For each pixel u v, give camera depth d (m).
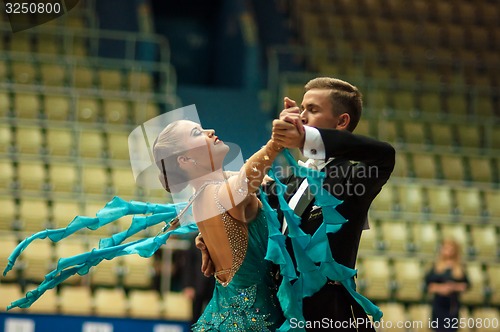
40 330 8.05
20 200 12.05
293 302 3.16
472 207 13.76
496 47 18.91
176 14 22.22
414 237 12.80
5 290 10.45
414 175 14.58
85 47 16.81
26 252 11.12
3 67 15.27
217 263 3.44
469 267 12.44
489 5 19.73
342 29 18.42
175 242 10.82
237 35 19.22
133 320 8.26
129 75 15.99
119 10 17.92
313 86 3.55
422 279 12.02
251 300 3.34
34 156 13.38
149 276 11.31
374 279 11.92
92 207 12.15
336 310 3.32
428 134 15.60
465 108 16.75
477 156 15.02
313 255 3.14
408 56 18.00
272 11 19.42
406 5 19.33
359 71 17.27
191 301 9.02
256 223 3.39
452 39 18.81
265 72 18.14
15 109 14.34
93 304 10.68
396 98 16.47
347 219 3.33
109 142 13.80
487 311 11.65
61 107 14.55
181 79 22.06
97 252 3.45
